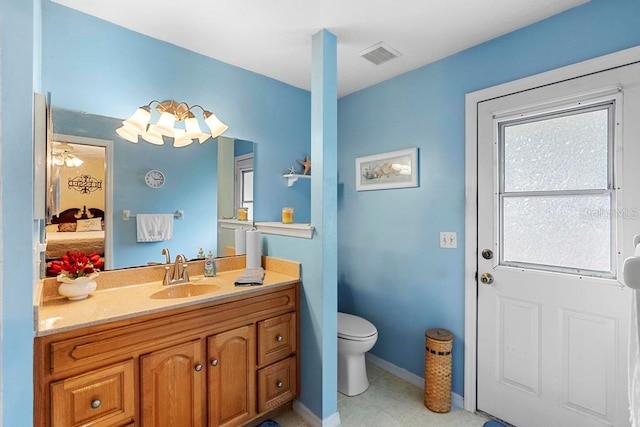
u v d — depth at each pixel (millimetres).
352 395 2061
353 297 2684
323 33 1723
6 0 838
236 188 2180
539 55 1628
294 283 1827
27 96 876
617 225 1408
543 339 1627
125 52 1708
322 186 1701
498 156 1795
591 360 1479
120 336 1220
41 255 1396
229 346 1543
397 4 1502
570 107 1535
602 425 1443
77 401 1118
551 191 1614
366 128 2561
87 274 1447
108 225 1650
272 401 1714
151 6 1521
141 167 1772
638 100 1346
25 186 881
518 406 1713
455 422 1785
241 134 2209
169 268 1771
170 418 1341
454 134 1989
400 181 2289
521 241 1724
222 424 1510
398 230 2324
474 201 1884
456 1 1479
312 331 1772
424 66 2152
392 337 2373
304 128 2596
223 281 1804
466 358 1916
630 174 1371
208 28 1715
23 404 893
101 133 1635
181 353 1379
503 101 1764
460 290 1962
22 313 892
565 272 1565
